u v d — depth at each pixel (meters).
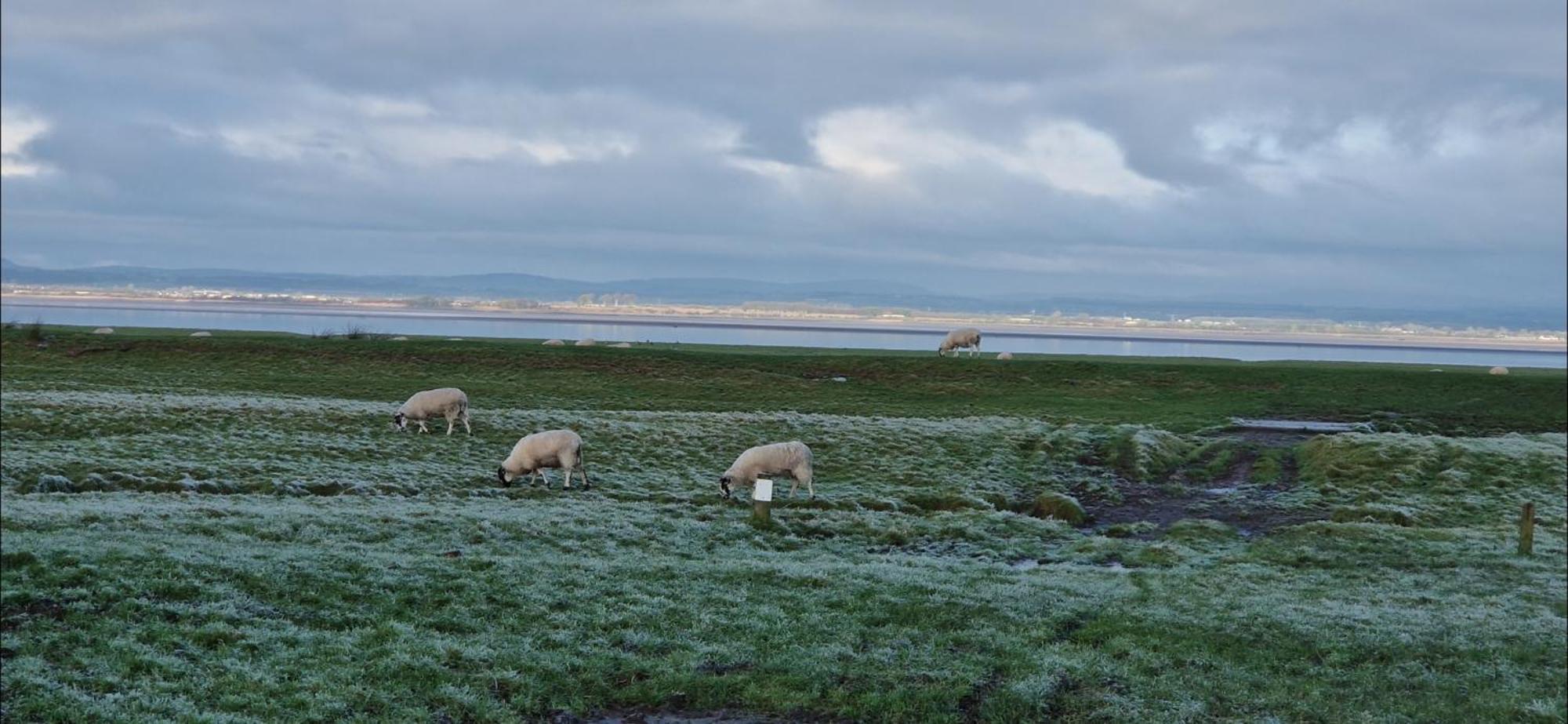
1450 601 26.33
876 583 24.33
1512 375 79.50
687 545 28.84
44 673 15.62
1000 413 62.59
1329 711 18.09
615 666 18.11
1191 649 20.92
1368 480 44.78
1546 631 23.62
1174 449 51.47
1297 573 29.19
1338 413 64.88
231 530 26.33
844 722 16.62
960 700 17.58
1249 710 17.95
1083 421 58.75
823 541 30.91
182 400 52.34
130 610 18.47
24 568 20.12
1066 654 20.16
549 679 17.33
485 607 20.48
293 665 16.86
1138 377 77.56
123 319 196.38
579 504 34.81
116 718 14.37
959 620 21.81
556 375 75.50
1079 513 38.38
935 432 52.16
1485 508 40.94
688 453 46.62
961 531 33.38
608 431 49.75
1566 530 37.31
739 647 19.33
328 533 27.08
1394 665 20.83
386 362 78.19
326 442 44.34
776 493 38.75
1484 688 19.80
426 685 16.59
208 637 17.69
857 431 52.16
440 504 33.56
